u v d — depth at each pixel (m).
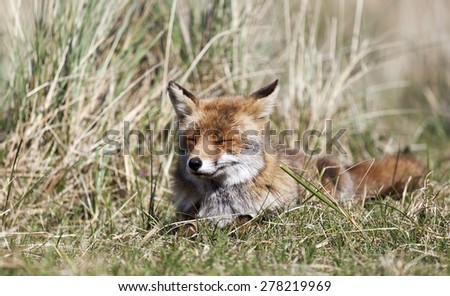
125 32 13.21
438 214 9.72
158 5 13.68
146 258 8.62
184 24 13.76
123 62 12.81
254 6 14.12
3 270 7.95
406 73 19.53
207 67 13.60
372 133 14.93
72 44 12.20
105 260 8.61
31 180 11.24
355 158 14.04
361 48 15.18
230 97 10.56
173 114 12.77
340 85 14.21
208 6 13.87
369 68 15.37
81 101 11.99
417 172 11.80
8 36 12.90
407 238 8.93
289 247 8.77
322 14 19.30
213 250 8.62
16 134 11.59
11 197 11.09
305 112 13.83
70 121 11.92
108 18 12.67
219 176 9.91
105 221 10.42
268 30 14.84
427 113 17.70
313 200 10.34
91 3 12.42
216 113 9.90
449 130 16.80
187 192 10.22
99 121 12.11
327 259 8.41
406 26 21.27
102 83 12.33
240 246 8.94
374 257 8.42
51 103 11.87
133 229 9.95
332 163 11.51
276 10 15.12
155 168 12.40
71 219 11.28
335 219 9.59
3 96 12.38
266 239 9.19
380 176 11.74
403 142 15.50
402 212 9.50
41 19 12.19
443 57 18.67
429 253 8.30
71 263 8.19
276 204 10.03
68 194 11.52
